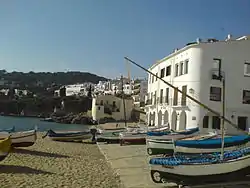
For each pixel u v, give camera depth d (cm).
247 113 3831
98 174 1598
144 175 1580
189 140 2011
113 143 3303
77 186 1320
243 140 1959
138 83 11956
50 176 1487
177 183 1302
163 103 4581
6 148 1675
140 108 8056
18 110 13488
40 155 2177
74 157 2184
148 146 2167
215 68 3800
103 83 17600
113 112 9162
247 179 1375
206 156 1438
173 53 4325
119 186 1357
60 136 3431
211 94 3756
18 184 1298
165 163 1294
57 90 17638
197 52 3803
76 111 12306
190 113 3778
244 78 3862
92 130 3519
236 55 3853
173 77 4306
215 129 3681
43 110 13450
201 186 1303
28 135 2366
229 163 1320
